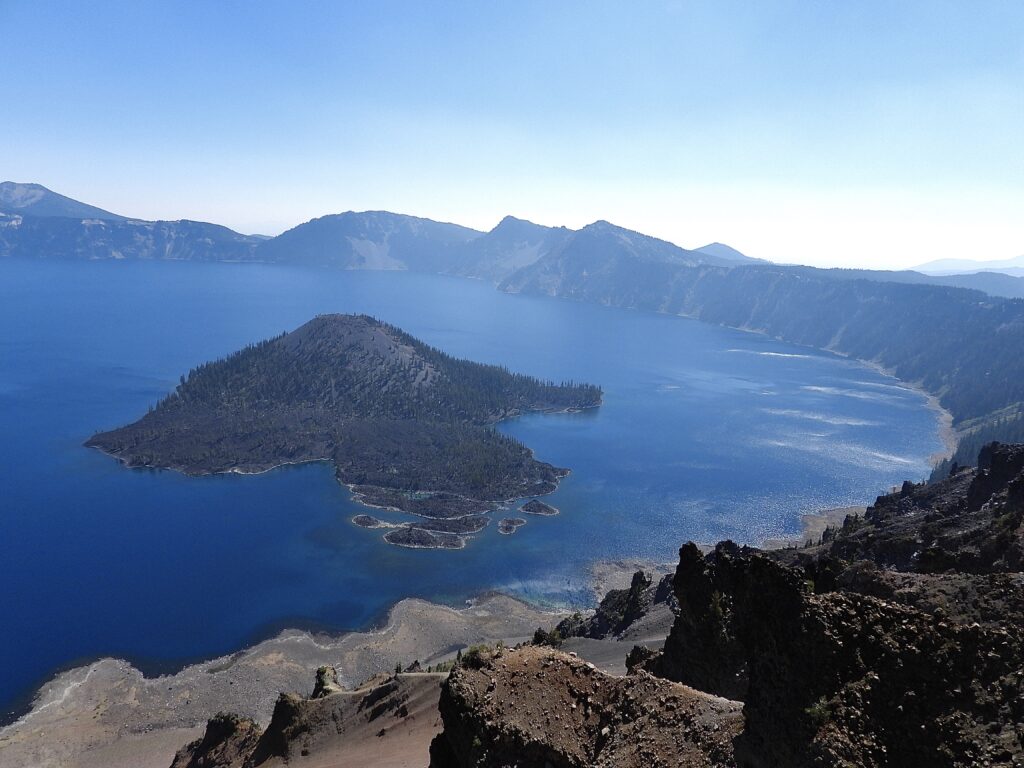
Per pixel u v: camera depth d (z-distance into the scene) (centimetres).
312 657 14762
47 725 12525
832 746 2616
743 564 3562
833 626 2953
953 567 6825
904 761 2561
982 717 2553
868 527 12438
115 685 13788
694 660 4884
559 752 3931
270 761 8212
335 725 8319
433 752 4506
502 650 4819
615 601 12888
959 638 2792
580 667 4434
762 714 3036
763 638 3181
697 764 3269
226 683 13750
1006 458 10519
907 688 2719
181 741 11956
